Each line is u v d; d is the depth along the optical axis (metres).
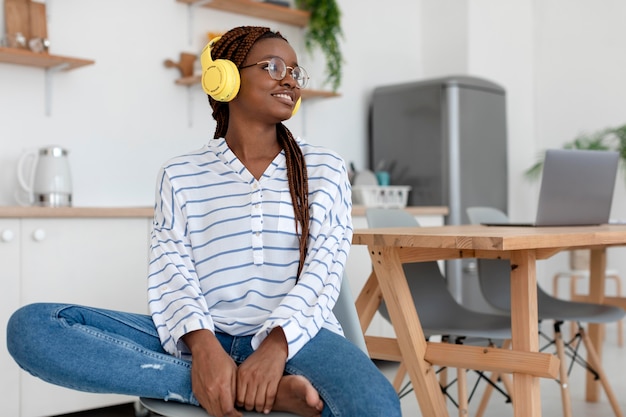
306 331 1.29
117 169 3.69
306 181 1.48
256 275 1.42
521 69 5.46
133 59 3.76
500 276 2.82
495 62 5.23
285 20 4.37
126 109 3.73
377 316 3.88
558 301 2.85
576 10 5.36
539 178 5.43
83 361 1.25
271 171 1.48
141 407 3.04
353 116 4.80
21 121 3.38
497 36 5.25
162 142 3.86
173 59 3.92
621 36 5.15
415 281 2.52
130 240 3.06
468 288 4.36
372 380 1.19
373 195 4.31
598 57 5.27
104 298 2.98
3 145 3.33
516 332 1.89
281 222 1.44
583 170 2.50
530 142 5.52
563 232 1.94
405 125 4.61
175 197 1.47
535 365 1.80
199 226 1.47
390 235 1.88
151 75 3.83
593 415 2.95
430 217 4.25
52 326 1.28
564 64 5.43
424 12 5.23
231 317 1.40
